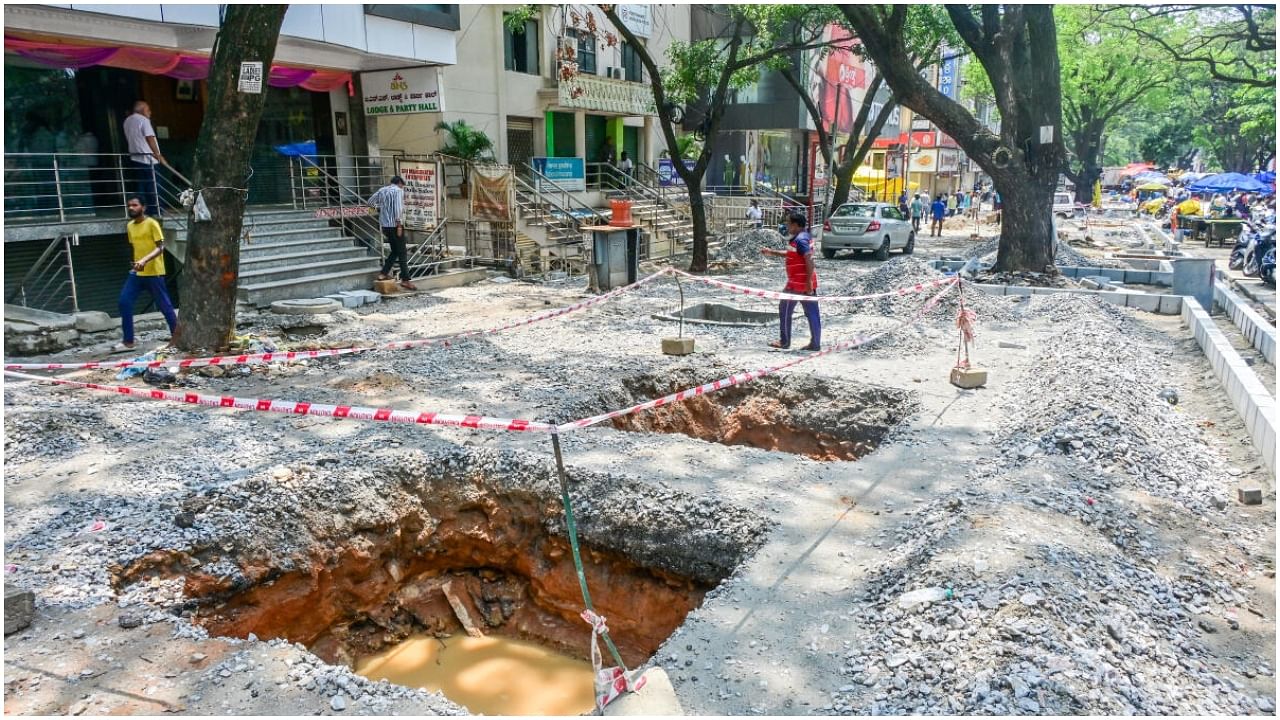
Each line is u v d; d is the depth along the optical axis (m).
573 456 6.48
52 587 4.54
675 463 6.43
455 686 5.37
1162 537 5.28
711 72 20.41
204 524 5.27
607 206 23.98
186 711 3.55
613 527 5.75
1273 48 21.39
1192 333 11.59
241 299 12.91
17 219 11.42
